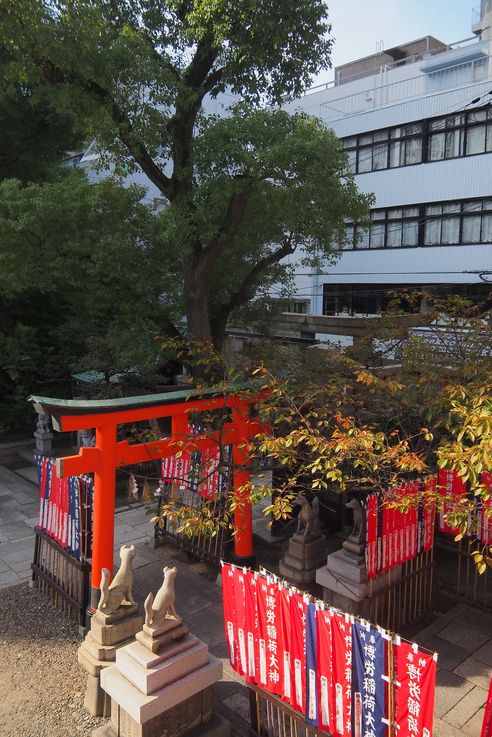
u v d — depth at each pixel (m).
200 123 13.27
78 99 11.80
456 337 9.68
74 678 7.54
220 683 7.41
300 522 9.45
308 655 5.42
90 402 7.66
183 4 12.25
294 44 12.24
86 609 8.36
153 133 11.98
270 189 12.47
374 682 4.92
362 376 7.69
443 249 23.16
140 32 12.36
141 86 11.77
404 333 10.03
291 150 11.55
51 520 9.21
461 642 8.14
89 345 16.30
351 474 8.34
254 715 6.19
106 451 7.82
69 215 12.45
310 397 8.20
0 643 8.23
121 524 12.72
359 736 5.09
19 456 18.42
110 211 12.70
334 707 5.28
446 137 22.94
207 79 13.66
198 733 6.26
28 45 10.60
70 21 10.37
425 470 8.07
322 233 13.61
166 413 8.46
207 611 9.04
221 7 10.78
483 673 7.47
